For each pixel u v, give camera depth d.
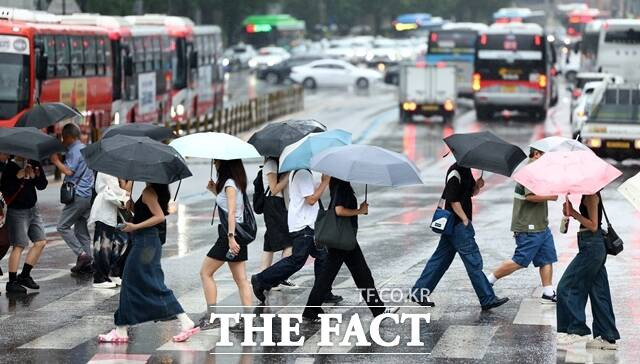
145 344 35.56
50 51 87.44
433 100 138.00
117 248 44.31
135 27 112.69
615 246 34.75
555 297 41.22
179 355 34.12
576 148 37.72
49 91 87.00
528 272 47.00
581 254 34.69
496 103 142.25
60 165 46.25
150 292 35.44
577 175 33.81
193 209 69.12
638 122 90.00
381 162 35.69
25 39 82.81
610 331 34.81
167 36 124.56
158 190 35.19
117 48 105.06
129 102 109.56
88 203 46.47
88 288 44.50
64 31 90.81
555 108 170.88
